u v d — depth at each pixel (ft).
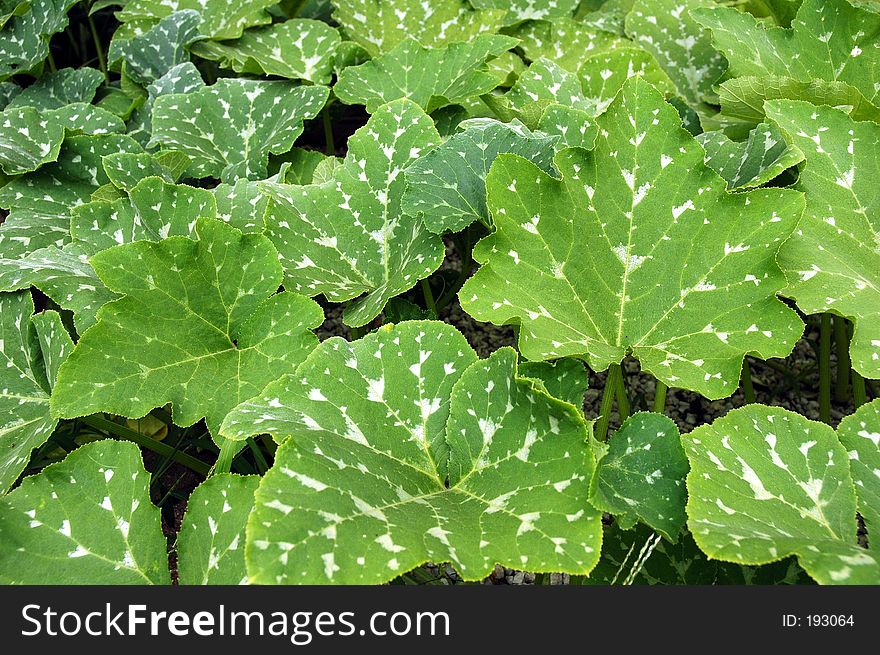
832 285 2.56
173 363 2.52
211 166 3.67
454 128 3.70
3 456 2.50
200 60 4.66
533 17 4.56
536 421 2.12
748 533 1.97
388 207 3.01
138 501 2.20
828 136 2.80
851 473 2.17
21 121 3.73
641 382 3.71
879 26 3.48
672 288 2.51
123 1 4.83
